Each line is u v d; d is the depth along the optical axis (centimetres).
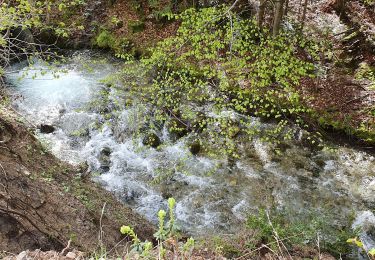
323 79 1158
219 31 827
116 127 1052
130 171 945
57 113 1105
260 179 930
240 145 1009
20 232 528
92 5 1480
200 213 841
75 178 753
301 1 1463
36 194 602
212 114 1040
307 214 840
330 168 966
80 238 582
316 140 1030
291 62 852
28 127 952
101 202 715
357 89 1126
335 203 872
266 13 1306
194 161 973
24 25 696
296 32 1264
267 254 589
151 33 1401
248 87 1051
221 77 833
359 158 992
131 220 712
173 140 1022
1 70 836
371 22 1293
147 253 277
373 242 769
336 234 767
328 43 1274
